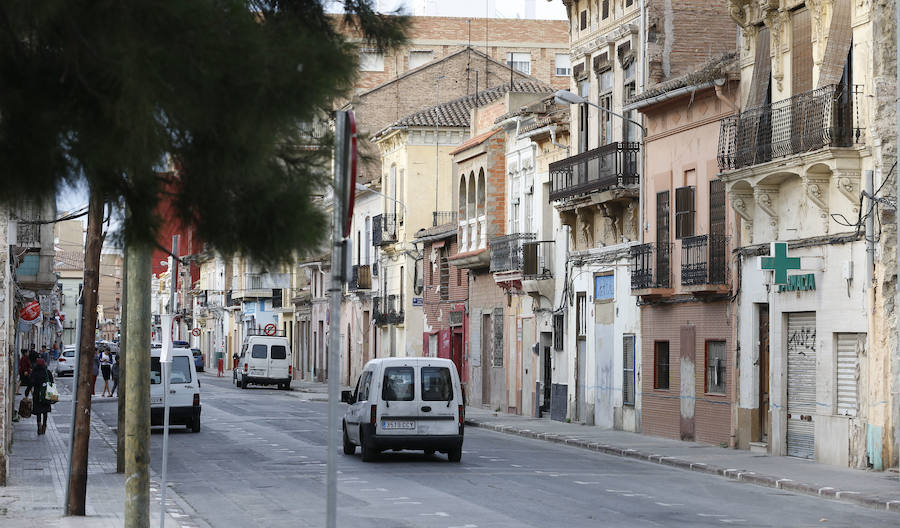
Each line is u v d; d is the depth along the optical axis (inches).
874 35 1203.9
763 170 1364.4
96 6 275.0
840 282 1258.0
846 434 1234.6
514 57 4308.6
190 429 1807.3
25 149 290.5
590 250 1964.8
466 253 2480.3
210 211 319.9
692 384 1606.8
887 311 1187.3
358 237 3681.1
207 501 936.9
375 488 1023.6
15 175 294.7
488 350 2506.2
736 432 1485.0
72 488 817.5
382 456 1371.8
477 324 2573.8
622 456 1450.5
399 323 3139.8
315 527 791.1
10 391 1316.4
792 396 1363.2
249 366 3511.3
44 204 303.7
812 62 1338.6
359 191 3543.3
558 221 2126.0
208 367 6363.2
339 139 348.8
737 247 1489.9
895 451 1176.2
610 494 983.6
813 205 1317.7
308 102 306.3
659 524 797.2
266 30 312.8
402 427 1273.4
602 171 1843.0
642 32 1769.2
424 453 1417.3
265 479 1106.7
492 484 1056.2
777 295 1381.6
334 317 373.4
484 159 2464.3
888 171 1191.6
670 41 1780.3
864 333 1219.9
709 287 1530.5
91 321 838.5
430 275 2970.0
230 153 304.0
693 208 1616.6
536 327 2208.4
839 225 1267.2
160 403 1720.0
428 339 2970.0
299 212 326.6
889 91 1198.3
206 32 285.6
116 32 276.4
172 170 316.2
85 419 824.3
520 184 2309.3
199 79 286.2
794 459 1320.1
